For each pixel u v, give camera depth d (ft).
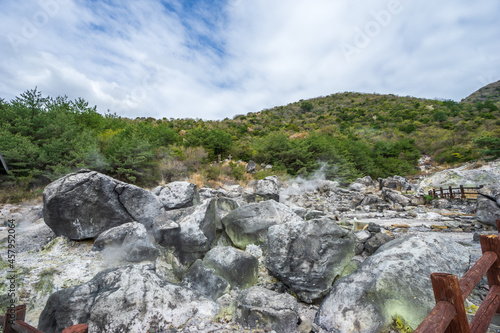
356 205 54.75
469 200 49.75
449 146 128.16
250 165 80.12
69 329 5.45
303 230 16.26
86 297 11.68
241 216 22.40
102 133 61.21
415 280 11.94
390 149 134.00
